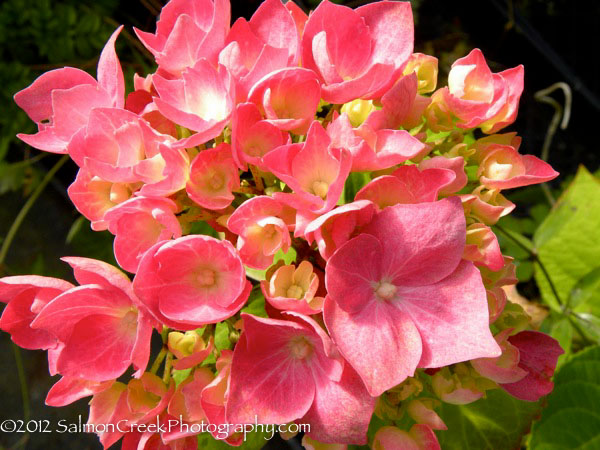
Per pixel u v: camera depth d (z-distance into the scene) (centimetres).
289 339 15
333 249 14
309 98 15
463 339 14
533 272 32
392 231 14
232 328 16
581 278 28
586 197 26
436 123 17
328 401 15
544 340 18
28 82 36
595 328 27
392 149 15
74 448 41
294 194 14
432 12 41
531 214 37
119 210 15
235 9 36
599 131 41
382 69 15
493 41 41
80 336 15
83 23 37
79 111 17
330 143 14
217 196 15
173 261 14
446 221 14
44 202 46
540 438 24
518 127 41
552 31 42
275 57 15
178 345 16
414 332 14
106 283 15
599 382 23
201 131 14
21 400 42
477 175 17
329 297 14
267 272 15
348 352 14
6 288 16
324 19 16
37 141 17
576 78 40
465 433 22
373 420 20
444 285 14
